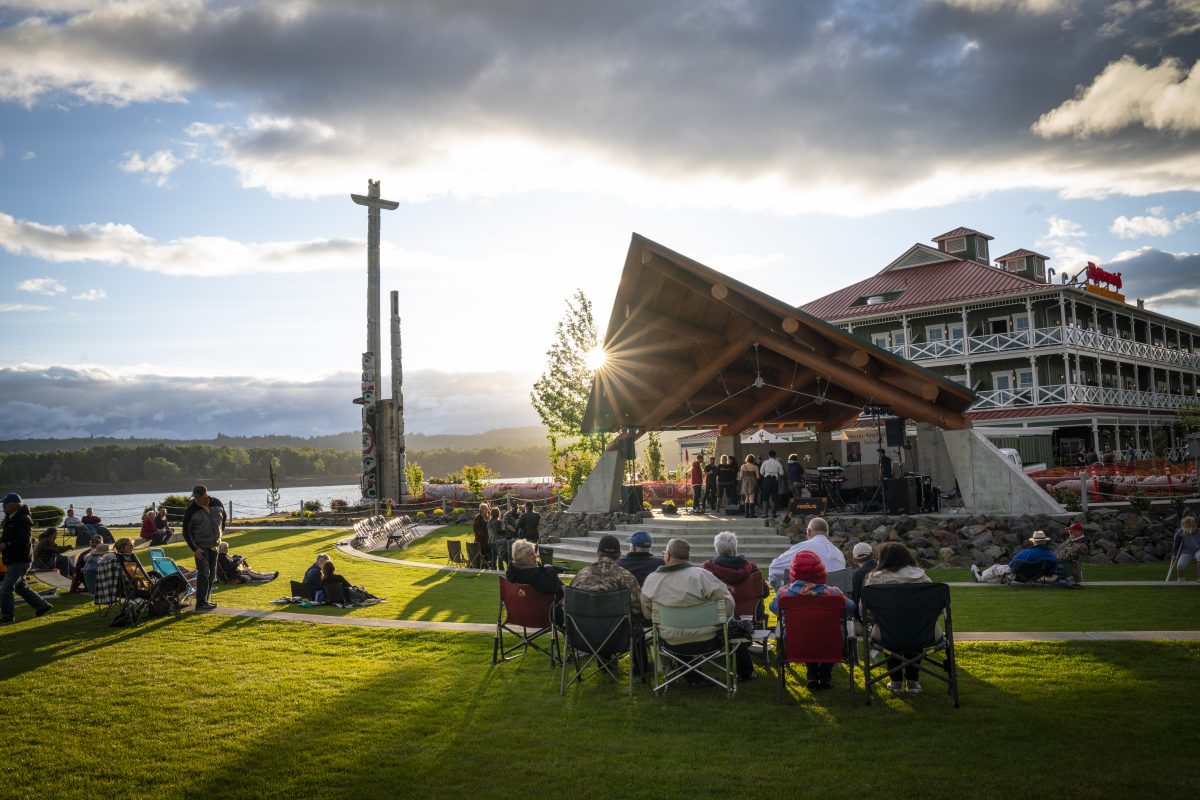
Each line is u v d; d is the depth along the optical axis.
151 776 5.92
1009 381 42.94
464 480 40.44
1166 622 9.77
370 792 5.54
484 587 14.63
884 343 46.47
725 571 8.35
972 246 49.31
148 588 11.90
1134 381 50.56
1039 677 7.69
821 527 9.26
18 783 5.84
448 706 7.38
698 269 18.25
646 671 8.33
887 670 8.01
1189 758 5.65
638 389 22.38
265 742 6.57
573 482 36.81
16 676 8.75
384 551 22.38
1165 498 18.98
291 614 11.98
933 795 5.18
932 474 21.11
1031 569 12.99
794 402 26.98
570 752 6.15
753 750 6.07
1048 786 5.25
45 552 16.52
